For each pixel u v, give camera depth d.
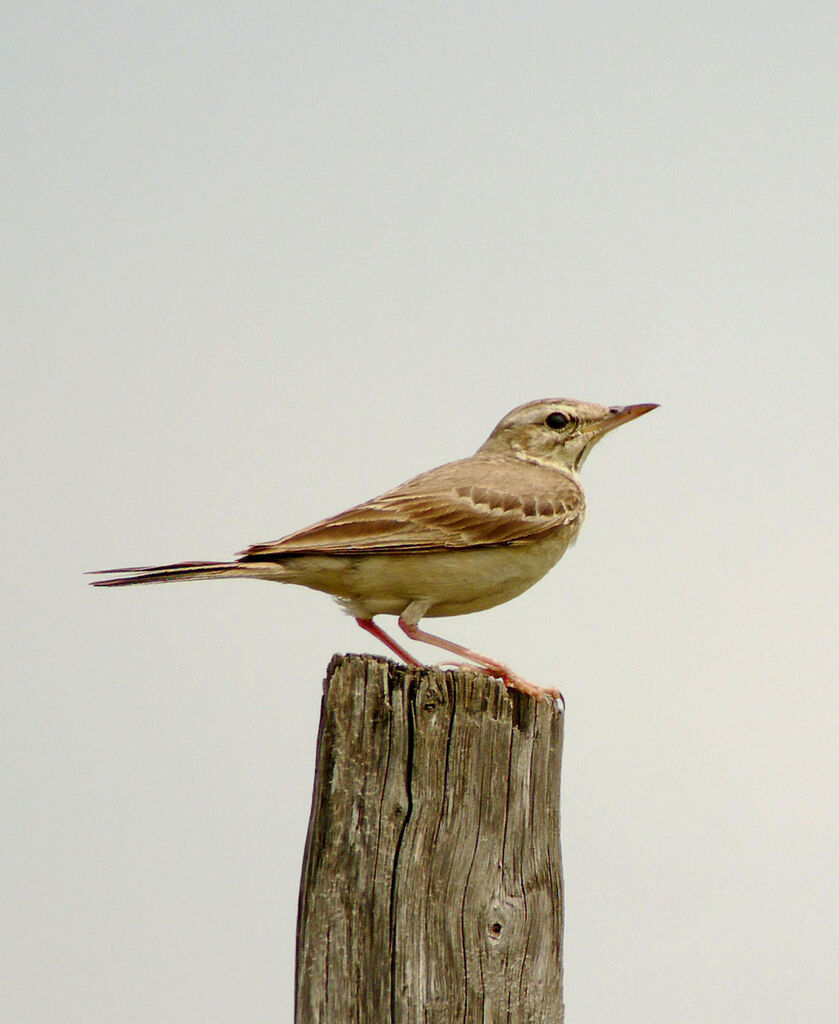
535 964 11.44
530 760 11.68
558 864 11.88
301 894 11.29
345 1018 10.86
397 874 11.09
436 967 11.02
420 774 11.24
